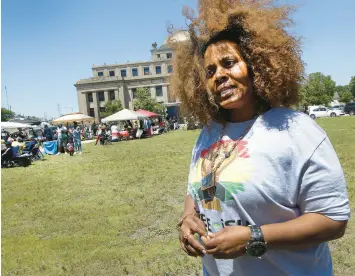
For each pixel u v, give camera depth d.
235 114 1.38
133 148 20.05
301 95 1.36
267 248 1.10
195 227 1.35
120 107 73.62
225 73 1.31
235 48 1.31
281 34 1.27
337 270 3.62
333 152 1.13
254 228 1.11
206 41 1.38
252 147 1.22
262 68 1.25
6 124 26.16
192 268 3.94
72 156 18.22
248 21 1.27
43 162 16.09
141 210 6.38
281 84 1.24
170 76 1.67
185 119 1.62
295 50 1.29
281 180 1.15
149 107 61.91
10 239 5.31
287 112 1.22
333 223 1.09
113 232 5.31
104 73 85.06
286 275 1.17
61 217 6.35
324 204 1.10
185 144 19.86
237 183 1.20
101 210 6.60
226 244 1.12
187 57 1.55
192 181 1.44
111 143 26.25
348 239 4.29
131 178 9.79
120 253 4.50
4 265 4.37
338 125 24.94
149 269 3.98
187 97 1.56
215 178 1.28
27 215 6.67
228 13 1.31
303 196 1.14
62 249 4.79
